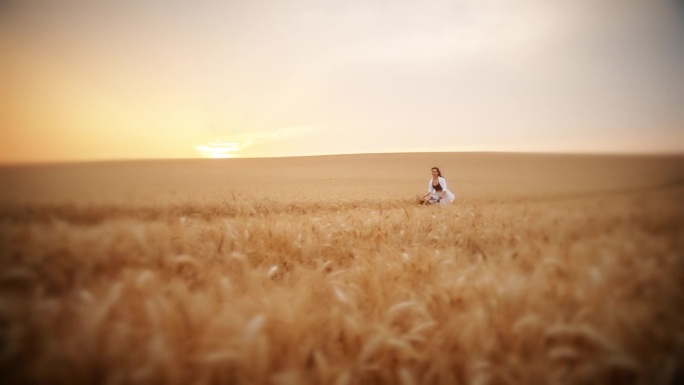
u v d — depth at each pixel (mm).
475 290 1714
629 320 1443
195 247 2463
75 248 2133
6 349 1279
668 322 1554
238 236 2717
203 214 4449
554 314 1485
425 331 1514
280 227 3045
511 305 1514
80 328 1255
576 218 3395
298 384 1173
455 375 1334
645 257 2158
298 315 1441
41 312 1381
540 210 3992
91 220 3502
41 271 1876
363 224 3430
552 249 2166
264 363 1176
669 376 1312
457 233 3311
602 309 1497
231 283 1772
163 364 1126
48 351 1189
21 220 3342
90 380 1147
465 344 1355
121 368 1162
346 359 1393
